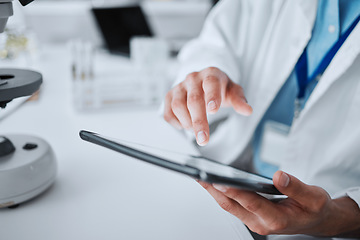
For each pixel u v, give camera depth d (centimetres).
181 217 46
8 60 109
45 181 48
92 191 50
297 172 73
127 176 55
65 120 77
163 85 91
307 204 38
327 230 43
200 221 45
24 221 43
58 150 62
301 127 71
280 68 80
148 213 46
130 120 79
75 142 66
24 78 45
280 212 38
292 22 79
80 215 45
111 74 94
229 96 58
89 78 82
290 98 83
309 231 42
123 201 48
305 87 79
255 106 84
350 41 62
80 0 178
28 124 74
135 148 34
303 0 74
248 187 31
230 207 39
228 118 91
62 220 44
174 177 56
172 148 65
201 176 28
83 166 57
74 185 52
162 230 43
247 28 91
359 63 63
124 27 148
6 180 44
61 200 48
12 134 53
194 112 48
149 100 89
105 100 86
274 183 35
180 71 82
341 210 42
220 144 91
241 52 92
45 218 44
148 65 92
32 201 48
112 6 146
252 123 83
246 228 44
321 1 71
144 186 52
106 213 46
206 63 78
